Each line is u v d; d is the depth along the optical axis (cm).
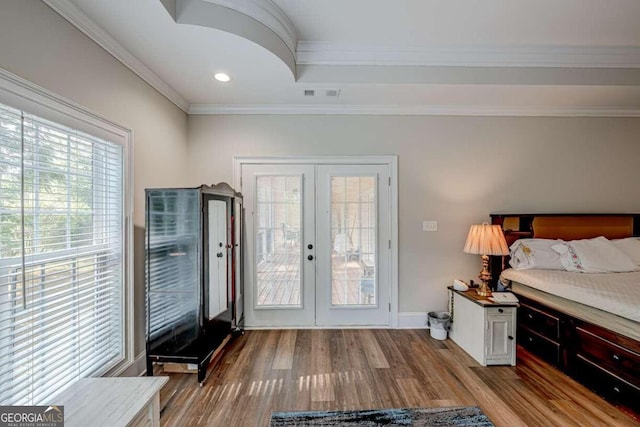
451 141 340
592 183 346
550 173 344
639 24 232
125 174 227
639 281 250
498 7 212
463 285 303
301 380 236
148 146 259
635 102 320
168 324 232
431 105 331
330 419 191
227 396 215
